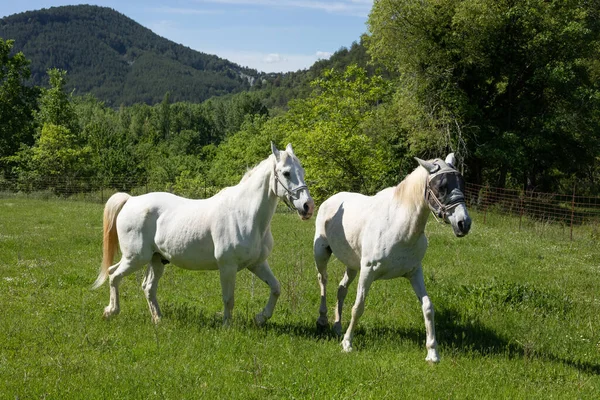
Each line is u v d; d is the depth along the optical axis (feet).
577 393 16.11
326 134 84.33
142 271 31.45
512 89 96.63
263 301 26.30
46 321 21.52
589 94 91.09
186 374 16.47
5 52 146.10
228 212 20.65
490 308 24.75
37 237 45.03
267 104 593.01
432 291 27.68
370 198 20.48
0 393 14.73
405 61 94.32
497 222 63.67
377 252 18.63
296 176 19.44
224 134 385.29
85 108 278.05
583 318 24.43
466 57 89.92
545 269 35.55
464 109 90.17
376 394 15.46
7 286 27.61
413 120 93.45
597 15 95.81
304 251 39.52
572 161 101.19
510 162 88.63
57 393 14.89
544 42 88.33
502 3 90.22
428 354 18.37
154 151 220.64
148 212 22.00
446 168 17.19
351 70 101.71
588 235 54.34
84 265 33.73
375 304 26.07
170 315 22.82
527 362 18.45
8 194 101.96
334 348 19.24
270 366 17.15
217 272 32.32
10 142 144.15
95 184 115.34
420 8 91.56
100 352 18.34
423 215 17.84
